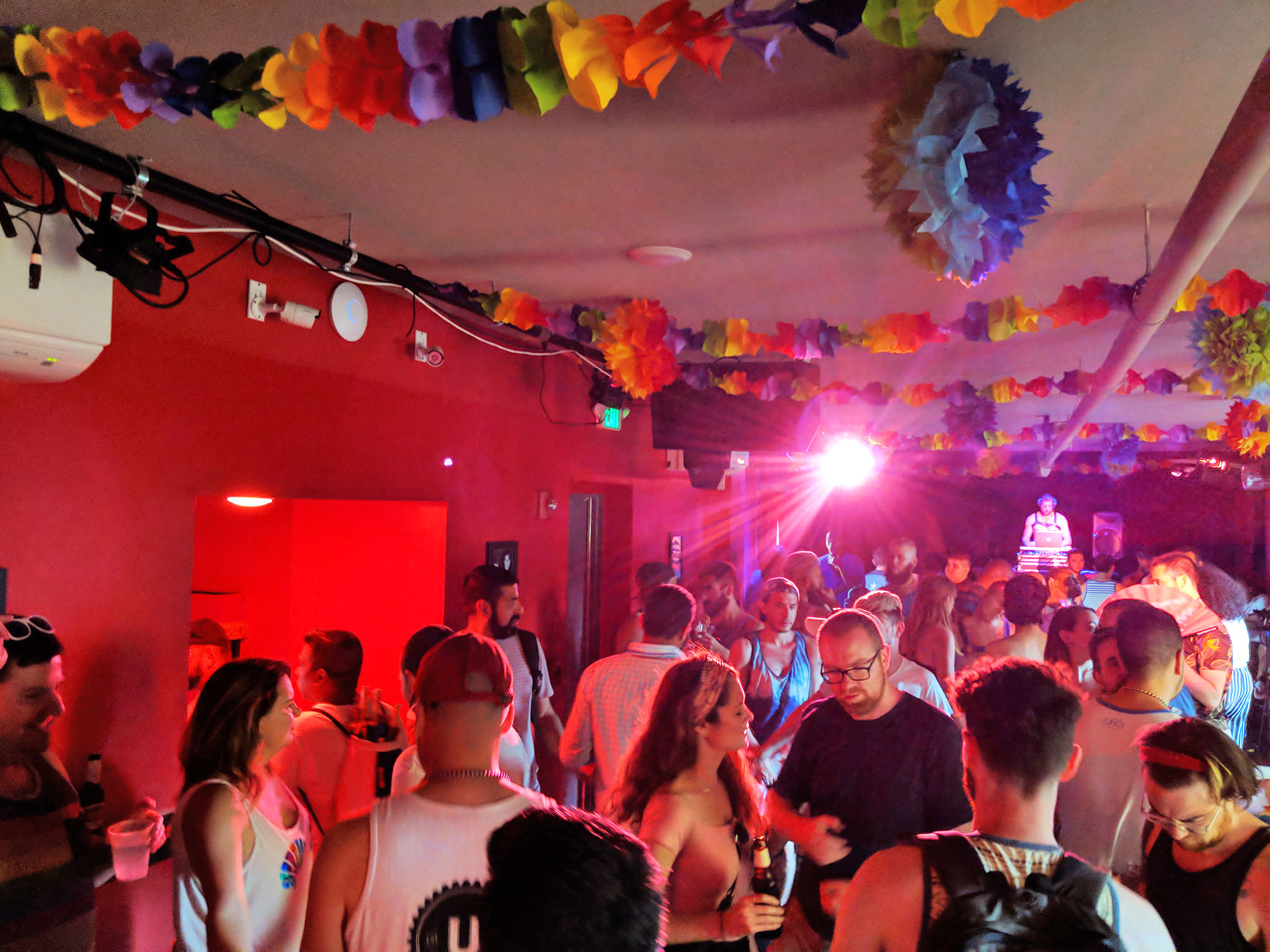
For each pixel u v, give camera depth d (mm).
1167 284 2412
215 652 4105
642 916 984
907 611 7316
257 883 1870
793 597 3867
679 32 1311
